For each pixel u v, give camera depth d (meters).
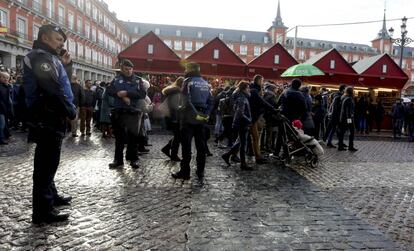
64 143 9.69
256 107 7.61
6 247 3.34
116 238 3.62
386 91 22.20
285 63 21.98
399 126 16.38
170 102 6.91
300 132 7.94
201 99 5.95
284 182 6.20
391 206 5.03
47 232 3.71
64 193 5.03
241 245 3.57
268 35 101.38
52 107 3.83
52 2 42.59
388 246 3.67
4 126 9.56
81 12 52.44
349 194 5.59
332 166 7.94
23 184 5.35
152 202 4.78
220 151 9.27
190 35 96.69
